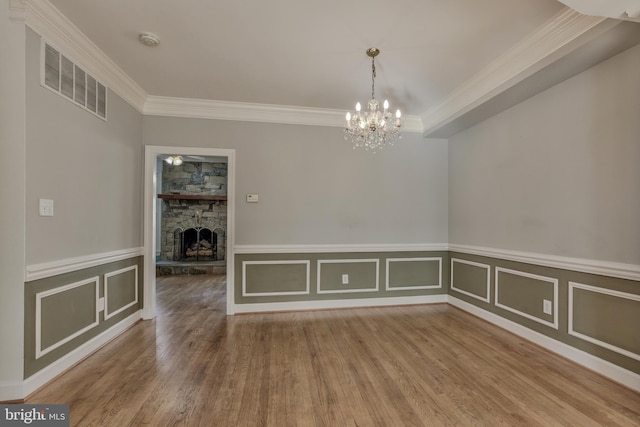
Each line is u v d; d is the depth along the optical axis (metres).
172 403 1.86
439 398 1.92
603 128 2.18
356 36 2.27
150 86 3.14
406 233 3.99
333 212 3.81
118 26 2.17
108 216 2.78
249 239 3.63
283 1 1.90
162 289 4.94
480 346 2.69
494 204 3.25
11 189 1.85
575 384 2.08
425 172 4.04
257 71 2.81
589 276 2.28
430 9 1.97
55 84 2.12
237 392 1.98
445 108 3.50
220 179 6.93
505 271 3.09
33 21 1.91
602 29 1.85
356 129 2.67
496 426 1.67
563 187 2.48
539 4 1.91
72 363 2.29
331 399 1.91
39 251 1.99
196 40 2.33
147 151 3.40
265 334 2.97
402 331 3.04
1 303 1.84
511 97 2.79
